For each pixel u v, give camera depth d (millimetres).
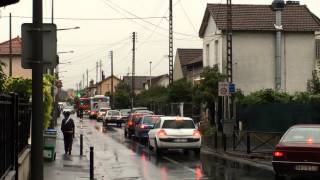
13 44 66312
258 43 42656
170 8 50156
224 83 27453
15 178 10695
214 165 19359
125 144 30672
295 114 26219
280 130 26625
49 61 8797
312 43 43250
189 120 24719
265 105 27359
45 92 19172
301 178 15281
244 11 43375
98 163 19875
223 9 43562
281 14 42781
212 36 44625
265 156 21938
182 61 67062
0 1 8086
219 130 35781
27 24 8703
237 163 20000
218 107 39312
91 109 84250
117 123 55719
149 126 31469
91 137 36906
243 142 25203
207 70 39562
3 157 8992
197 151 24312
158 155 23750
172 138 23766
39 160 8578
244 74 42406
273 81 42719
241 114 28641
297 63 43125
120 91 92125
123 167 18781
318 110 25625
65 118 22656
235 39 42438
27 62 8664
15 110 10781
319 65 36969
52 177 15273
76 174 16094
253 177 15734
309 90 35906
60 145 27734
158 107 60312
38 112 8625
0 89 8617
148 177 16016
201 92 39000
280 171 14297
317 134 14539
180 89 49812
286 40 43062
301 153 14008
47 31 8820
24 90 16734
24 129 14320
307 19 43344
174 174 16734
